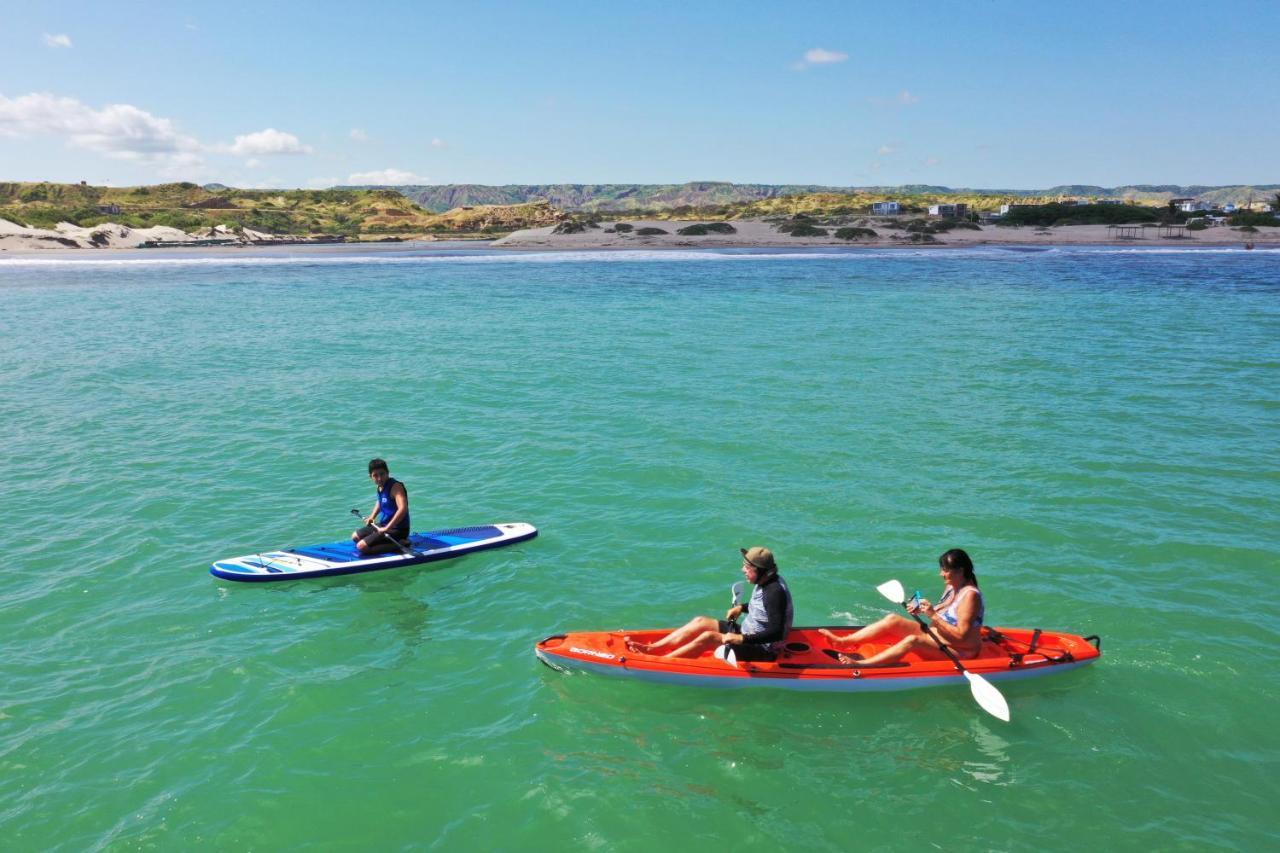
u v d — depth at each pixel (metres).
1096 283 49.47
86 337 29.80
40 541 11.48
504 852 5.91
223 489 13.65
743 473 14.18
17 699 7.73
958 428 16.84
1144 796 6.49
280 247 117.44
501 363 24.50
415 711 7.63
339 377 22.53
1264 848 5.94
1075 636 8.43
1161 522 11.77
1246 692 7.81
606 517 12.34
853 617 9.27
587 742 7.19
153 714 7.53
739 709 7.69
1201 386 20.59
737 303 40.59
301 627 9.27
